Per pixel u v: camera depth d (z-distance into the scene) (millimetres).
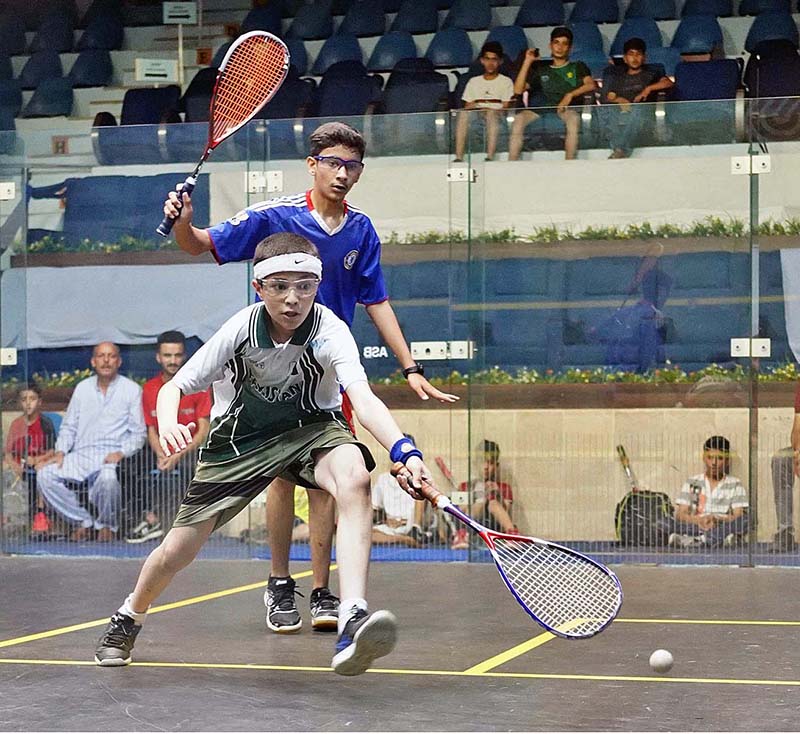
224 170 6273
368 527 3027
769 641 3730
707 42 9094
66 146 6363
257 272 3107
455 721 2658
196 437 6191
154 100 9195
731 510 5910
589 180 6043
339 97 8828
